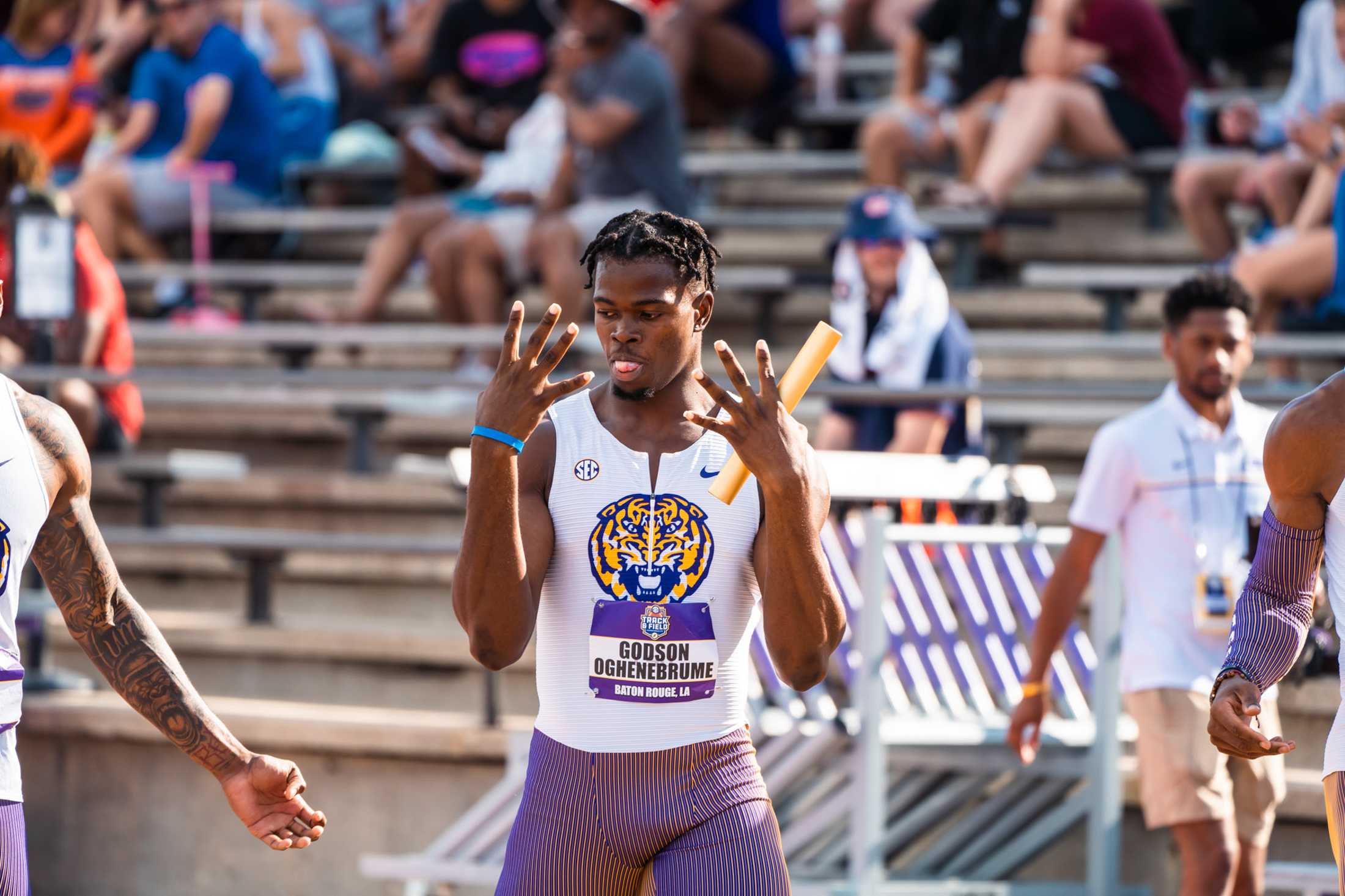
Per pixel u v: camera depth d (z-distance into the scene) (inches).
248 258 1389.0
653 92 1140.5
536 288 1250.6
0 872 381.1
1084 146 1194.0
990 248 1212.5
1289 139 1102.4
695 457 431.5
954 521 775.1
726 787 429.4
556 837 431.8
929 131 1241.4
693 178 1363.2
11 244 919.0
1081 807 685.9
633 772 427.2
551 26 1379.2
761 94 1387.8
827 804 671.1
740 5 1373.0
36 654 881.5
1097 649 679.1
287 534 908.6
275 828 421.7
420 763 796.6
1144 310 1143.0
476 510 403.2
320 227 1338.6
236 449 1139.3
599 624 427.2
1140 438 620.7
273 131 1381.6
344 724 802.2
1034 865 748.0
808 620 412.2
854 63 1498.5
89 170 1359.5
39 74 1348.4
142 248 1332.4
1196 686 607.2
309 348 1147.3
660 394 435.5
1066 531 698.2
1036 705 641.6
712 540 426.6
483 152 1364.4
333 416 1120.8
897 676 701.3
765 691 696.4
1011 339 1055.6
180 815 832.9
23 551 387.5
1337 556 421.1
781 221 1258.6
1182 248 1187.3
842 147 1439.5
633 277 420.2
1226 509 614.5
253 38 1461.6
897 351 871.7
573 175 1161.4
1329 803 419.5
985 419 920.9
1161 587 615.2
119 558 1019.3
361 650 880.3
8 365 962.1
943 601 698.8
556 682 434.3
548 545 428.8
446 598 957.8
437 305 1173.7
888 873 697.0
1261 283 995.9
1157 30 1195.9
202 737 418.9
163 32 1376.7
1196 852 606.9
